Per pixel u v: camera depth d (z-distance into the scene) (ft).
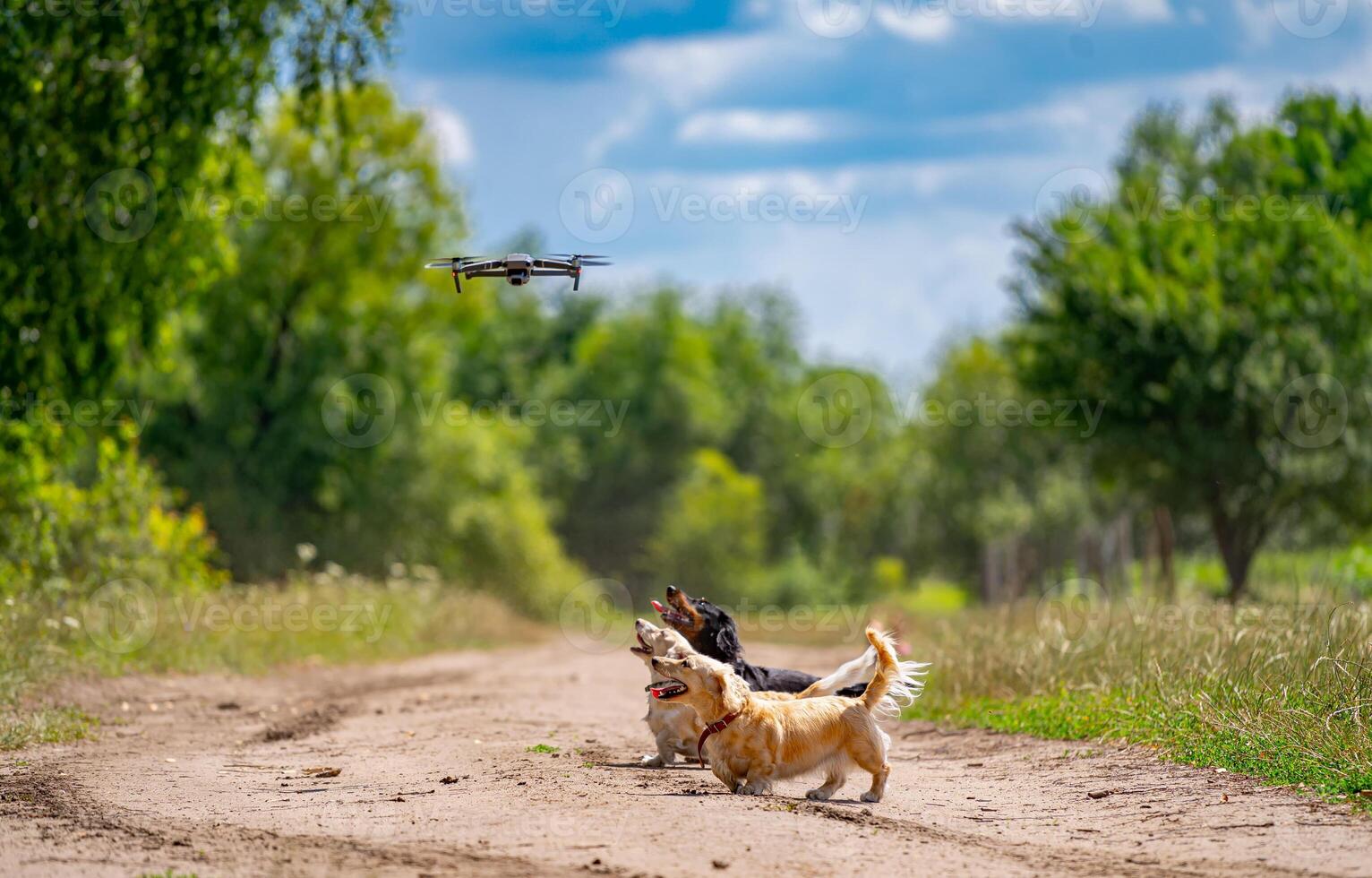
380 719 47.29
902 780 33.96
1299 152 97.86
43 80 57.52
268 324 139.33
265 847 24.48
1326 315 86.07
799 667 69.36
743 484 253.85
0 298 58.70
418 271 144.36
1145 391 90.94
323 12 59.62
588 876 21.75
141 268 60.08
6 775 33.09
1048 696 43.88
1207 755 32.83
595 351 286.87
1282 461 86.84
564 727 44.19
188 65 57.67
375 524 143.54
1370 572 82.33
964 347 192.65
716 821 25.72
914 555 197.36
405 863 22.89
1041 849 25.03
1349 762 29.53
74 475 84.07
